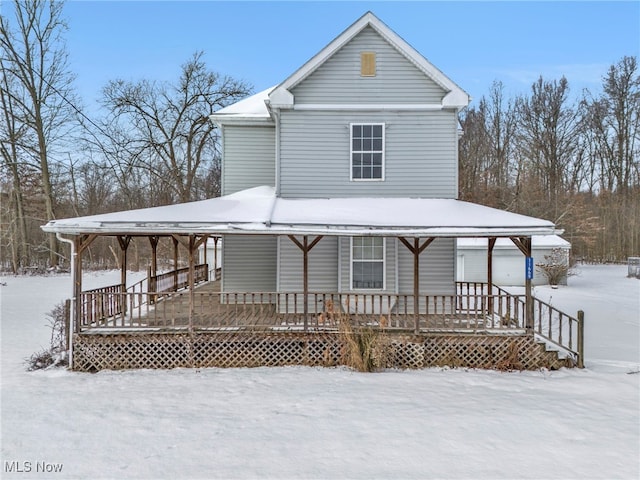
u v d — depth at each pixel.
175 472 4.72
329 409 6.51
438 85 11.01
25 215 31.78
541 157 39.97
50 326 12.54
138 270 32.00
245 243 12.77
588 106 41.41
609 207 38.03
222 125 13.38
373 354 8.49
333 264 10.98
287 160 11.11
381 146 11.13
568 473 4.70
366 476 4.62
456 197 11.04
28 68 29.69
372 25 10.96
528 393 7.25
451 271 10.95
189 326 8.83
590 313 15.39
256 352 8.91
